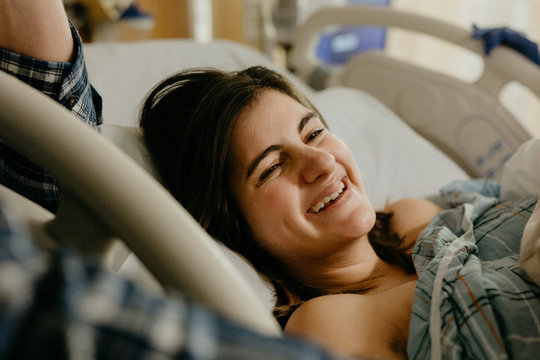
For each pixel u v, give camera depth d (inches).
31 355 9.2
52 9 25.2
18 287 9.4
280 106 32.9
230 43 60.6
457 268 25.5
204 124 33.1
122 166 14.8
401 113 63.0
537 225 24.2
